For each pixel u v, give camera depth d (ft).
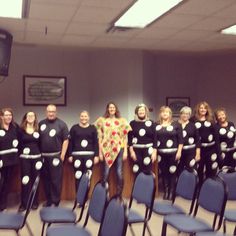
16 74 22.68
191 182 11.75
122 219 7.87
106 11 13.71
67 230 9.72
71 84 23.80
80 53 23.93
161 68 25.48
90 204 10.57
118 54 22.98
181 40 19.44
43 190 16.78
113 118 17.07
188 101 26.02
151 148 16.92
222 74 25.16
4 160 14.89
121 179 16.78
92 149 16.46
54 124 15.67
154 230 13.32
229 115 24.89
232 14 14.30
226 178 11.89
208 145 17.42
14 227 10.12
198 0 12.54
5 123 15.03
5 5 13.08
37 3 12.75
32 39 19.15
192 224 10.14
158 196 17.89
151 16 14.58
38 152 15.48
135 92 22.76
